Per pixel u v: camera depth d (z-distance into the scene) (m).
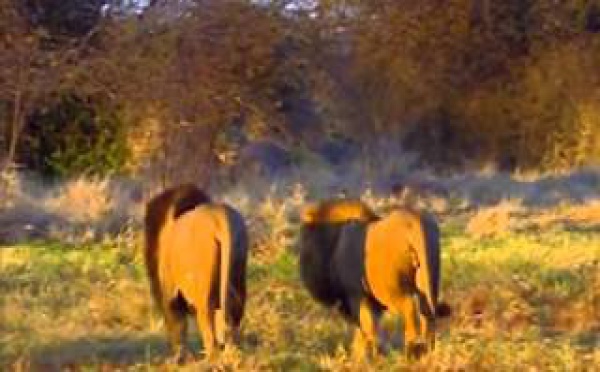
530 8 91.81
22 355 30.80
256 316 34.56
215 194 57.44
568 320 35.75
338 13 74.56
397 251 28.67
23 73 54.66
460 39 89.69
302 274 32.25
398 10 86.00
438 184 69.69
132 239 47.78
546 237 49.19
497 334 32.78
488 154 91.19
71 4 64.69
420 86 87.88
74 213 53.03
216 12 53.59
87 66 54.81
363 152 82.50
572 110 88.50
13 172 59.94
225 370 28.61
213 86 53.66
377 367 29.20
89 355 31.56
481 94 91.50
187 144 55.25
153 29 53.84
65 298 38.28
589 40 89.81
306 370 29.44
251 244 46.41
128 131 67.12
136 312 35.97
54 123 71.62
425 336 28.66
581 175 77.88
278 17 54.84
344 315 31.52
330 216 31.50
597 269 41.69
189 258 28.95
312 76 66.31
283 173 70.44
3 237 49.84
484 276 40.19
